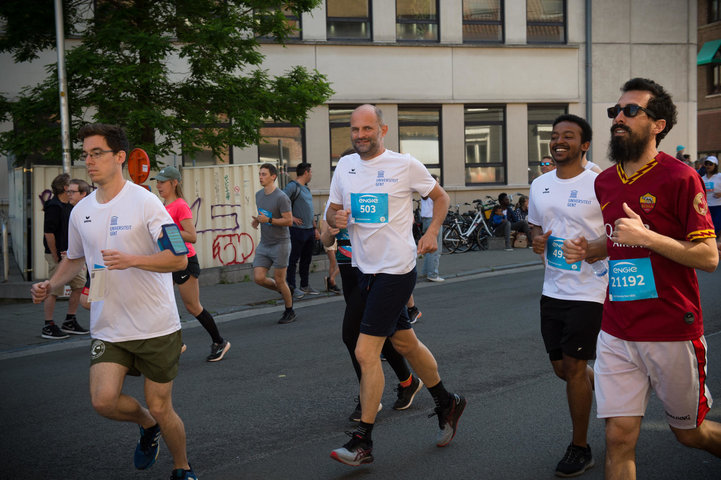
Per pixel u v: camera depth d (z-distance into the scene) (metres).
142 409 3.83
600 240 3.52
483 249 18.00
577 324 3.97
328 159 19.78
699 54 34.75
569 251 3.47
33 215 11.87
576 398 3.99
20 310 10.63
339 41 19.73
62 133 11.38
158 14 12.45
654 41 22.72
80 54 11.53
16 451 4.65
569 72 21.91
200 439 4.75
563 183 4.18
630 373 3.14
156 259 3.49
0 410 5.63
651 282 3.05
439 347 7.31
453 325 8.48
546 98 21.72
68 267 3.93
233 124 12.44
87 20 12.42
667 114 3.08
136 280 3.60
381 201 4.23
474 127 21.38
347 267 5.17
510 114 21.47
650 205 3.05
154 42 11.38
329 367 6.66
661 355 3.04
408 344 4.32
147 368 3.68
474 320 8.75
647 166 3.09
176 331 3.77
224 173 13.85
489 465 4.14
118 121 12.05
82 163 15.38
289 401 5.60
